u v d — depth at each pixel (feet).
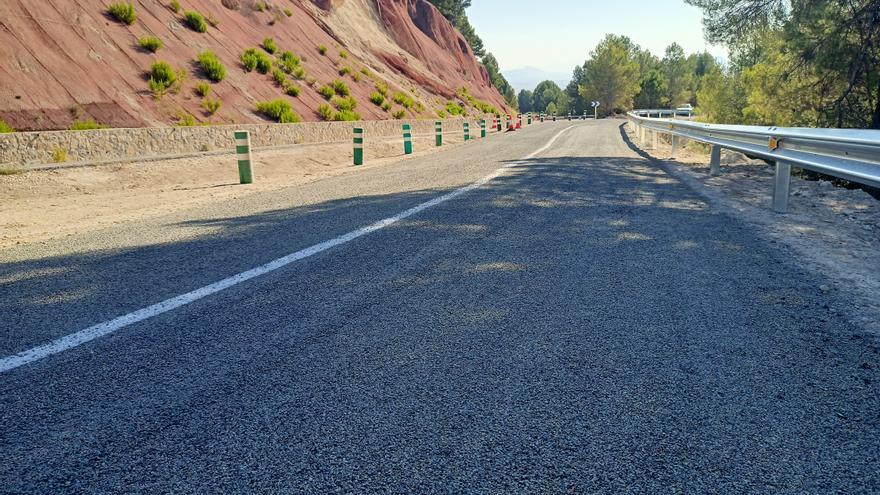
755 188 24.75
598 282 10.55
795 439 5.39
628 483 4.70
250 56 69.77
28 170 31.68
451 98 156.46
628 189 23.44
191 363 7.08
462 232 15.08
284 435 5.41
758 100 60.23
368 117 88.28
